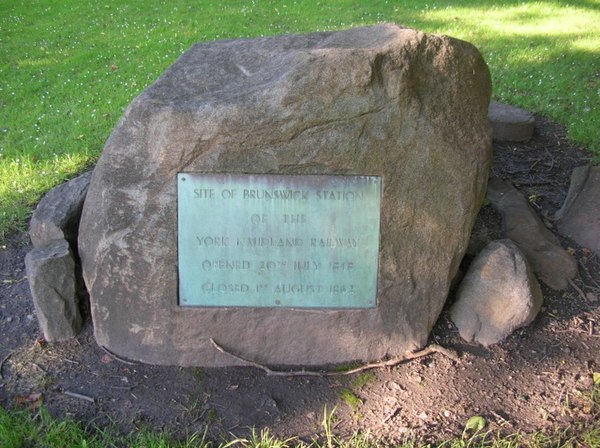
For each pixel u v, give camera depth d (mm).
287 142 1340
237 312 1454
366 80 1302
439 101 1368
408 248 1438
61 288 1509
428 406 1386
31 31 3764
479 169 1428
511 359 1503
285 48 1515
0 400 1398
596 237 1840
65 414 1359
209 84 1418
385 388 1431
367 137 1349
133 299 1446
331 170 1370
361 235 1421
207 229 1401
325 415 1339
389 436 1314
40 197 2102
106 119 2584
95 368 1472
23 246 1914
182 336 1467
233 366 1489
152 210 1383
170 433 1319
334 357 1498
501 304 1538
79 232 1467
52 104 2756
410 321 1489
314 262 1438
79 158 2301
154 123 1325
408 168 1383
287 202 1391
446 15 3996
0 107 2736
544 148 2336
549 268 1726
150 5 4289
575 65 3107
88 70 3102
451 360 1493
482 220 1837
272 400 1400
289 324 1469
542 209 1984
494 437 1312
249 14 4008
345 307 1469
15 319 1641
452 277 1496
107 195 1385
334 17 3938
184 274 1431
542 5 4223
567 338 1565
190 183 1367
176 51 3318
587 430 1329
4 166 2246
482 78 1441
